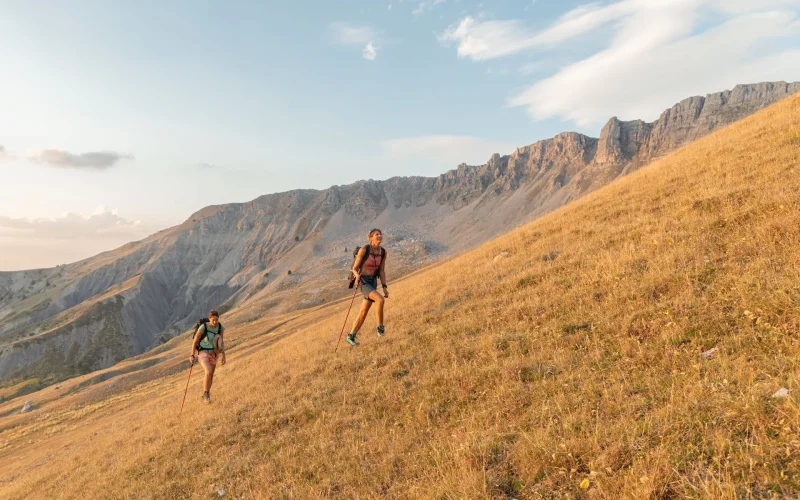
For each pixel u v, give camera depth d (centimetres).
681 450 343
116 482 889
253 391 1148
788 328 466
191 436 964
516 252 1488
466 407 593
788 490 271
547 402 509
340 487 524
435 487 428
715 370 445
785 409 336
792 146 1162
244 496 593
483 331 855
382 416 684
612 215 1391
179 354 8731
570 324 720
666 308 634
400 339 1025
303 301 18562
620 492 327
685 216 1007
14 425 5016
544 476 388
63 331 19650
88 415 3659
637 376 498
